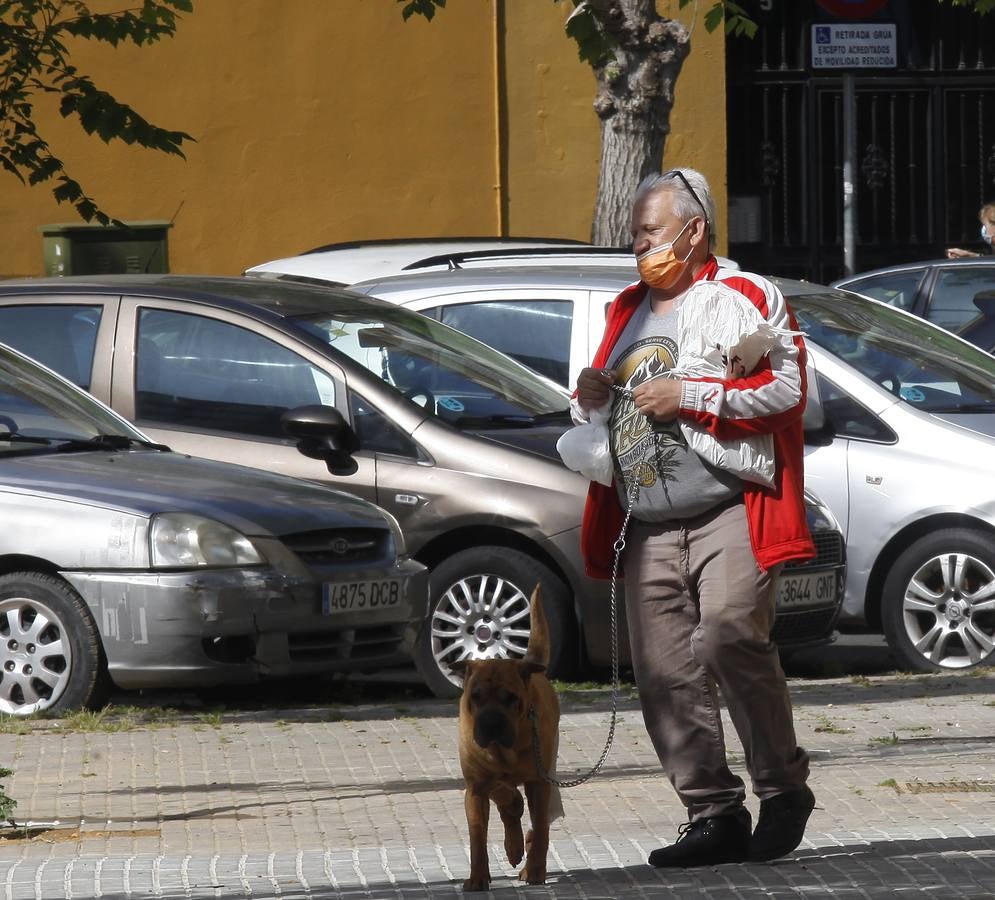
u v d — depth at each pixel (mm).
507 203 64938
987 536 32969
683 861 18578
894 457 33625
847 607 33969
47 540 28625
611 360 18688
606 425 18562
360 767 25516
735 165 69188
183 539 28078
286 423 31469
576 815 22516
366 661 29641
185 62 62500
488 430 32531
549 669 31188
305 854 20141
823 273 70062
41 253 61719
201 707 30938
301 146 63562
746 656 17844
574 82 64750
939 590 33531
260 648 28188
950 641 33500
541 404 33500
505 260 40344
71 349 34094
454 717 29547
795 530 17609
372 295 37188
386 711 30141
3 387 31891
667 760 18703
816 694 31422
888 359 35625
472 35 64188
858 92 70125
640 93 49562
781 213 69812
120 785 24250
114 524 28375
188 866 19438
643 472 18094
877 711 29500
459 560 31531
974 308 49781
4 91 38344
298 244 63844
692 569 18094
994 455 33188
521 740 17516
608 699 30375
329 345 32969
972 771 24672
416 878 18766
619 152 49906
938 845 19688
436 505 31281
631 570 18594
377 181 64188
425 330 34656
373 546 30141
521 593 31188
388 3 63688
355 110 63781
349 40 63562
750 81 68875
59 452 30859
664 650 18516
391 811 22828
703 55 65250
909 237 70750
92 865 19484
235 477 30141
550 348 35656
